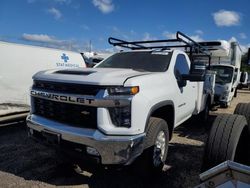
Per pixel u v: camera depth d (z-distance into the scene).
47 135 3.50
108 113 3.12
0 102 5.66
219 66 11.69
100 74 3.35
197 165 4.54
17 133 6.11
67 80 3.34
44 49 6.68
